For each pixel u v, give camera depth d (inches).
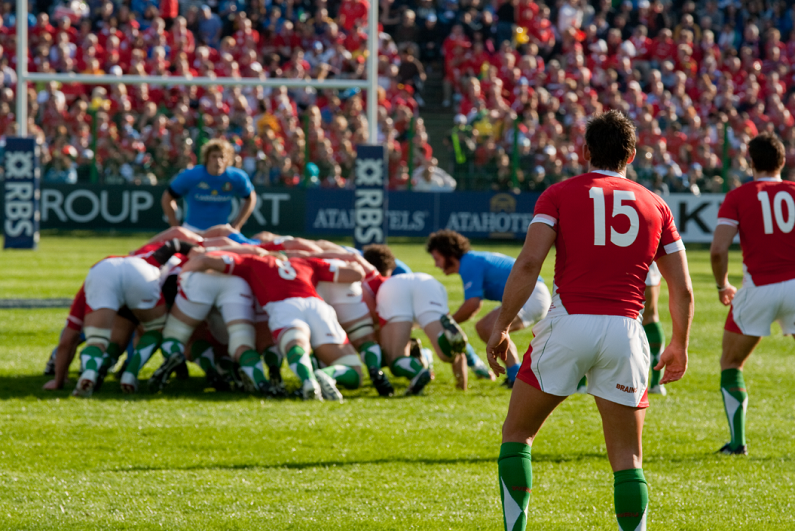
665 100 3307.1
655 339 925.8
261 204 2608.3
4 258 2114.9
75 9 3085.6
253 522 541.0
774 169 705.6
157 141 2679.6
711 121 3277.6
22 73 2215.8
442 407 860.0
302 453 695.1
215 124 2783.0
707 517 559.5
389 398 900.0
